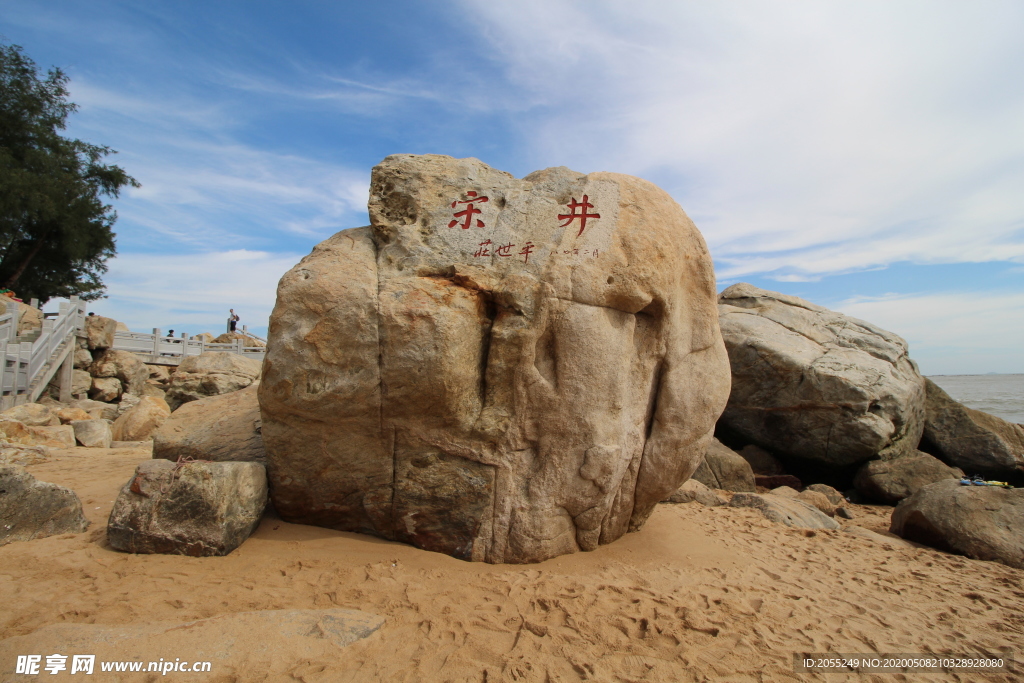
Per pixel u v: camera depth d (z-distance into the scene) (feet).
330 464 14.85
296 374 13.98
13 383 36.55
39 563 12.73
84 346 47.85
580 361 14.71
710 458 31.24
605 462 14.87
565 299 14.70
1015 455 35.81
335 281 14.24
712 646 11.36
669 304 15.83
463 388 14.42
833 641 12.10
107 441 32.19
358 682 9.46
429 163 16.72
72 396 44.45
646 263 15.28
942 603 14.85
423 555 14.56
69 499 14.85
